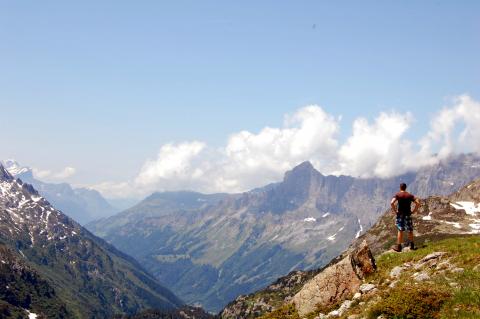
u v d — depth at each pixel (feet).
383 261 122.31
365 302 100.17
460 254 106.01
